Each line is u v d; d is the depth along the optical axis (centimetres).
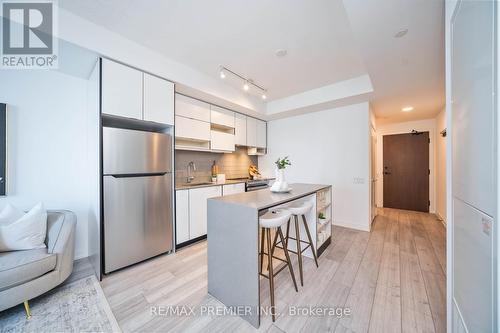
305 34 206
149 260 239
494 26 65
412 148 492
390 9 145
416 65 222
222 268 165
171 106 255
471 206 86
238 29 198
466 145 90
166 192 253
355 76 305
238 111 391
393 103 354
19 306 161
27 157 209
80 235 242
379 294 175
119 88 209
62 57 198
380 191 532
